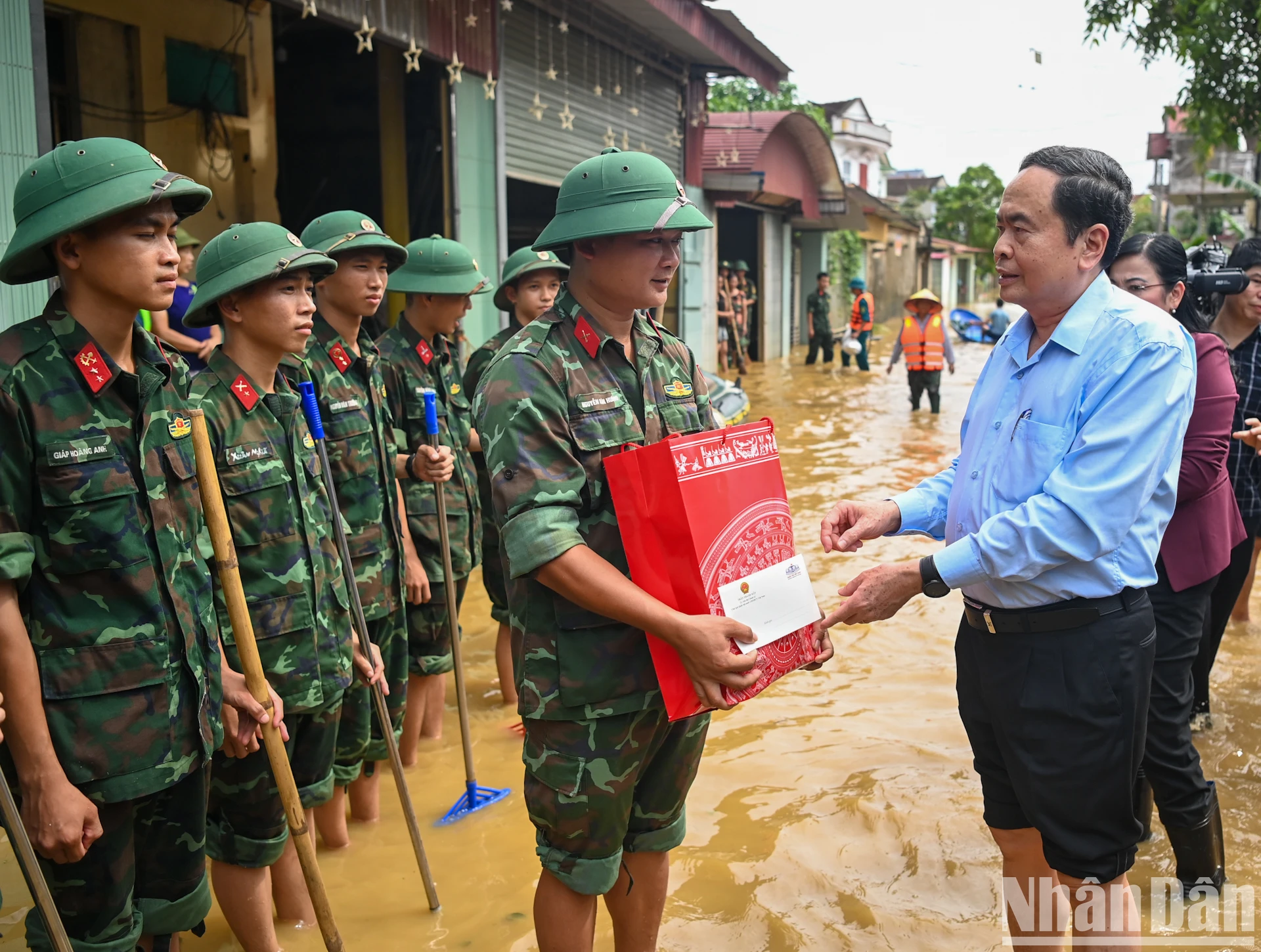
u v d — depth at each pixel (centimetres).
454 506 405
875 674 479
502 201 893
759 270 2009
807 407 1359
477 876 324
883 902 301
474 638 543
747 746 404
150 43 760
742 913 296
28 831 208
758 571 224
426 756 411
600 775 230
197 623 233
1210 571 294
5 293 425
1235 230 2506
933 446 1050
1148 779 299
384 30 715
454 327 417
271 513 282
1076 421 232
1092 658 232
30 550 206
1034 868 261
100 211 204
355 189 939
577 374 229
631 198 221
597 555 223
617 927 263
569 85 1020
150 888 239
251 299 280
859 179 4125
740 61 1359
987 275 5128
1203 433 297
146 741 219
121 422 220
